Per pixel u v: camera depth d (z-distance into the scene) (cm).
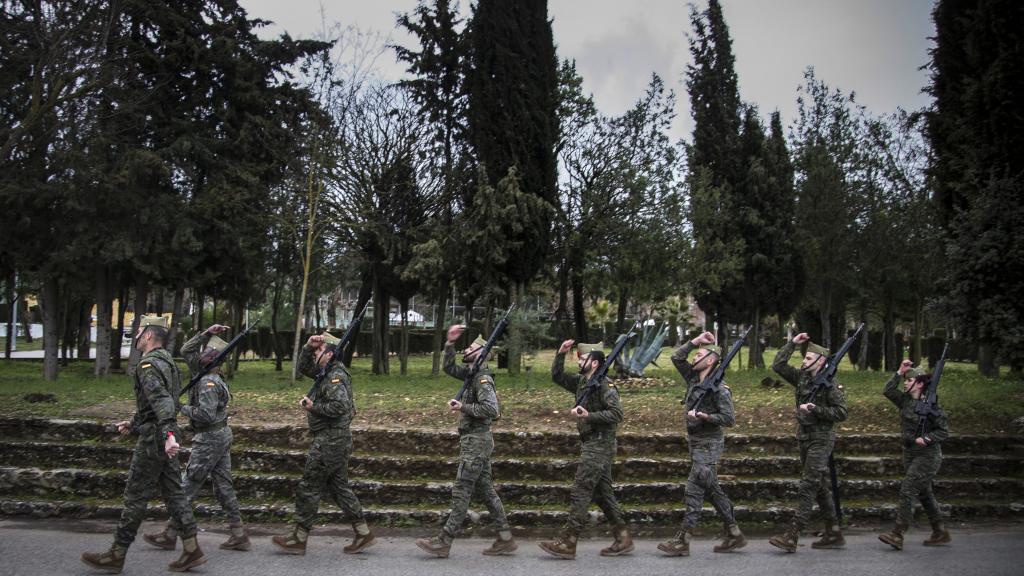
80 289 2066
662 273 2236
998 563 714
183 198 1934
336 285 2864
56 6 1664
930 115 1678
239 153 1988
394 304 5659
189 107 1981
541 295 2717
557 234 2245
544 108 2000
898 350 3200
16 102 1752
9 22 1666
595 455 732
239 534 730
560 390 1482
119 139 1838
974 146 1436
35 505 837
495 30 1941
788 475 971
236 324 2145
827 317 2517
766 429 1091
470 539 803
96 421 1015
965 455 1052
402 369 2136
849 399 1323
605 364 752
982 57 1425
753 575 666
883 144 2438
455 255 1922
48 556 679
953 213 1619
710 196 2288
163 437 634
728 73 2530
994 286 1307
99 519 834
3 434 1001
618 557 731
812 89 2427
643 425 1097
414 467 936
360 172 2106
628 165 2230
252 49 2055
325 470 714
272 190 2059
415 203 2191
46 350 1834
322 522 842
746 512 880
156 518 836
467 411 726
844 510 902
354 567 674
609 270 2297
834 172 2322
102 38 1673
